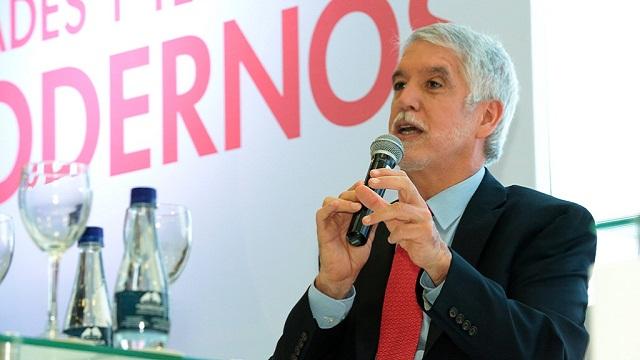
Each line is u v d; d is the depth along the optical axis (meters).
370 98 5.27
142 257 2.51
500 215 3.60
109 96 6.08
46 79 6.30
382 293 3.52
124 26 6.13
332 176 5.31
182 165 5.77
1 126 6.35
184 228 2.91
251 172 5.55
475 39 3.88
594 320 2.59
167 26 5.99
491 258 3.51
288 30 5.60
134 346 2.41
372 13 5.34
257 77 5.65
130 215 2.55
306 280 5.28
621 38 5.02
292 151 5.45
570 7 5.13
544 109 4.95
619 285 2.55
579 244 3.53
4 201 6.25
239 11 5.78
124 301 2.44
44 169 2.67
